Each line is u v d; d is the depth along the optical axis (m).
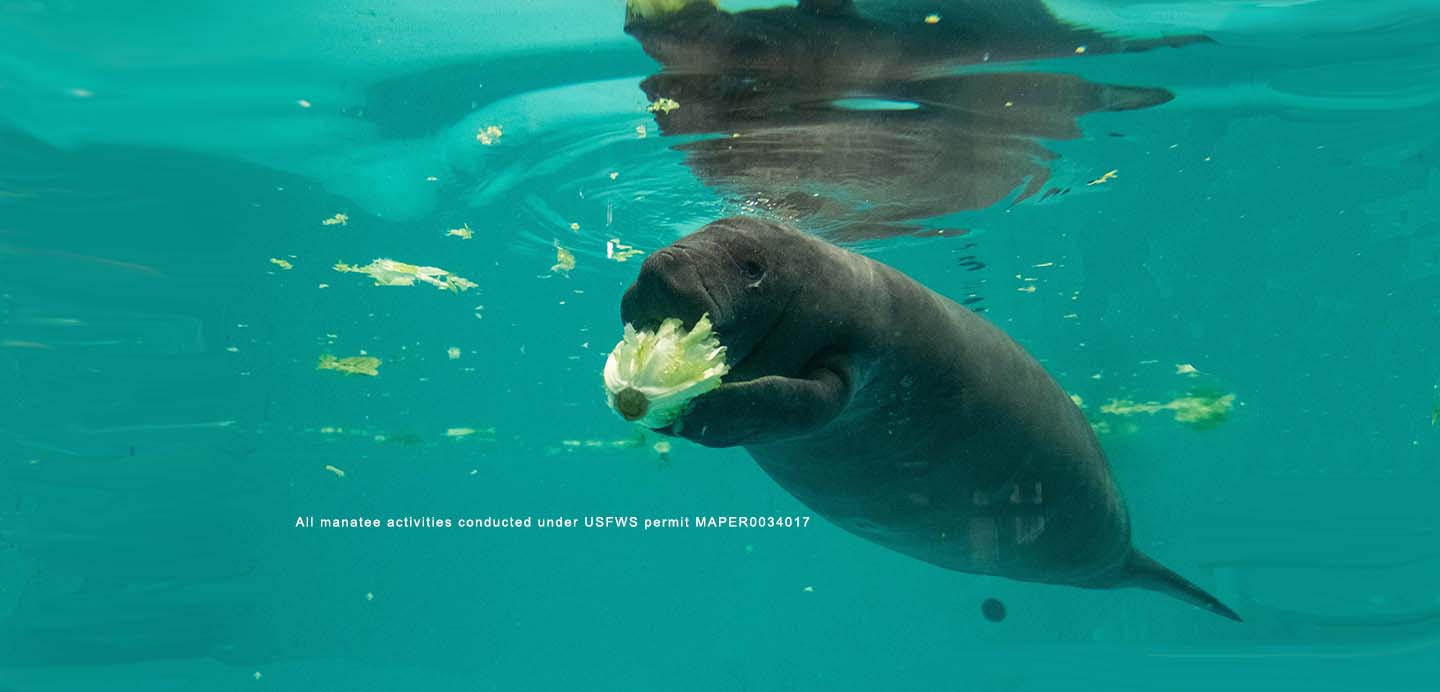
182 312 12.97
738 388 3.19
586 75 7.07
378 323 14.23
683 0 5.94
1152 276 11.98
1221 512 21.75
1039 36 6.36
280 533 27.16
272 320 13.64
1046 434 5.85
